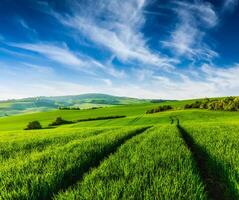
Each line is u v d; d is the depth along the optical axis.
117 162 8.93
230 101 92.62
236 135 19.86
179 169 7.75
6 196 5.82
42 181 6.66
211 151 11.27
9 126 97.44
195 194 5.50
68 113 128.50
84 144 14.23
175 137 17.53
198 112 85.56
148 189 5.82
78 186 6.27
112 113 114.38
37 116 127.94
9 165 9.58
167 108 107.62
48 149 14.24
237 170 7.68
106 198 5.39
